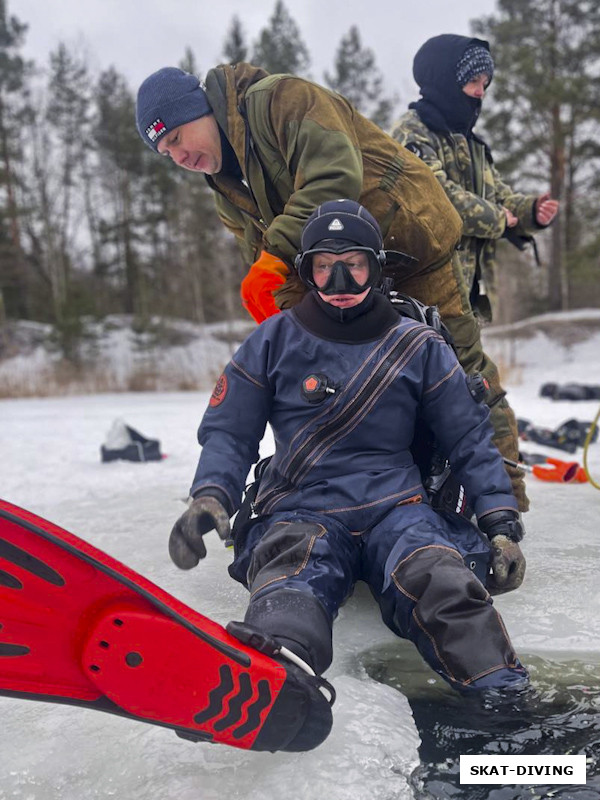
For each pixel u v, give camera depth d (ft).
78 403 51.08
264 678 4.06
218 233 114.83
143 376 76.18
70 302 99.14
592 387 38.14
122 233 131.13
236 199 8.34
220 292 109.19
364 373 6.25
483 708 4.92
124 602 3.99
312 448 6.27
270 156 7.63
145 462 17.83
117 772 4.30
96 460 18.62
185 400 53.01
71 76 125.49
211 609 7.01
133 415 35.32
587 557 8.20
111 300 135.23
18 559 3.85
